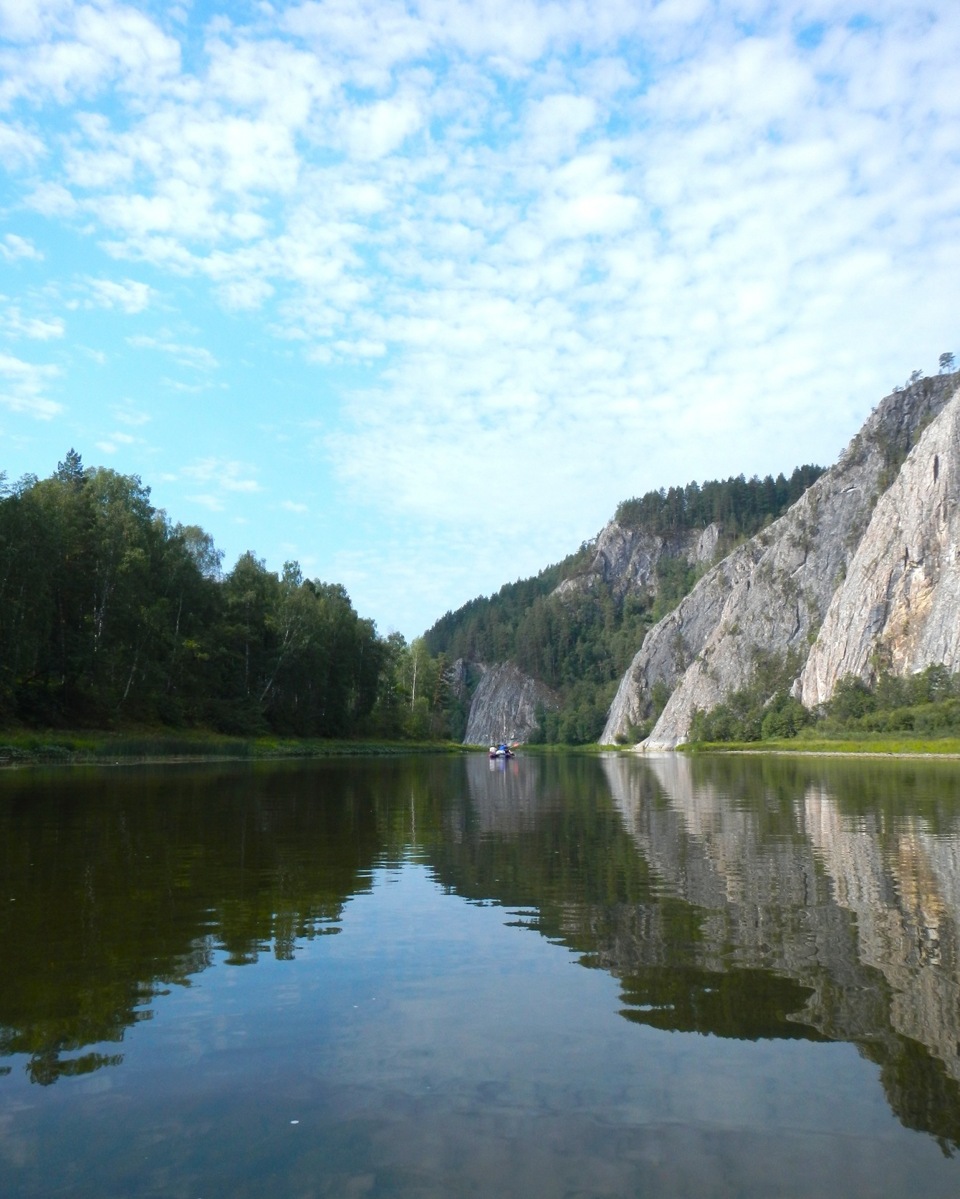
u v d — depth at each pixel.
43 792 36.81
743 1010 9.89
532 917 14.16
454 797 39.00
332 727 116.12
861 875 17.67
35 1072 8.41
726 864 19.20
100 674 73.62
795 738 151.50
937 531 153.38
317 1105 7.77
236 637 96.94
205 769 58.00
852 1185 6.49
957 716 117.88
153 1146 7.07
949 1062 8.51
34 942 12.71
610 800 37.56
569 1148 7.04
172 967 11.51
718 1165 6.75
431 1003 10.18
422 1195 6.34
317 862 19.58
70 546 74.12
